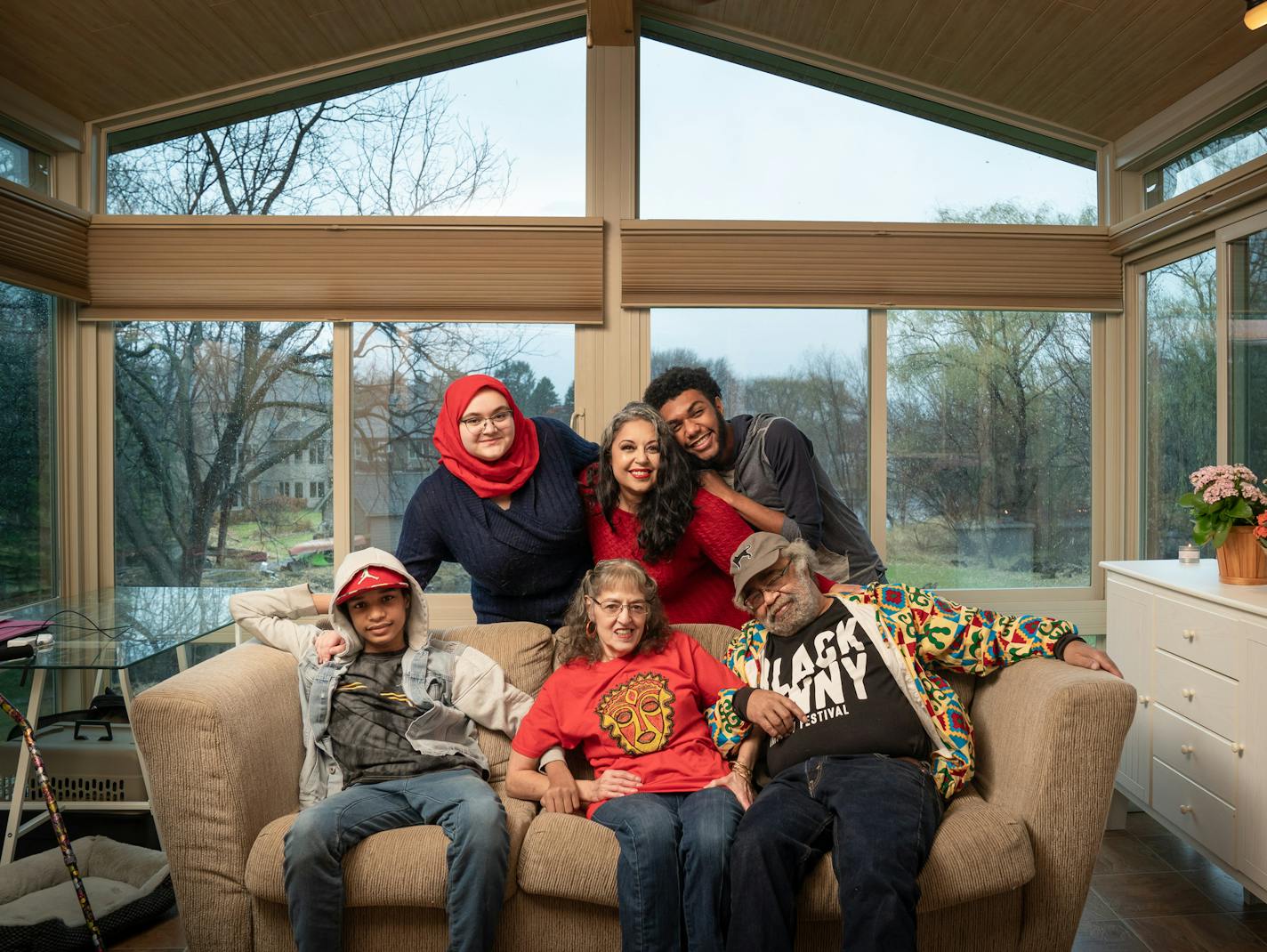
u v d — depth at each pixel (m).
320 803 1.86
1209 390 3.04
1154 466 3.38
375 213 3.46
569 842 1.81
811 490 2.53
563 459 2.46
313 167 3.45
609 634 2.10
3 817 2.87
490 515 2.35
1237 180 2.68
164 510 3.44
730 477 2.57
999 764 1.98
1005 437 3.49
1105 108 3.20
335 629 2.18
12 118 3.04
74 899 2.19
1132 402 3.45
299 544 3.42
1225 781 2.22
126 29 2.87
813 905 1.72
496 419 2.31
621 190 3.38
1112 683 1.84
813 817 1.78
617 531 2.35
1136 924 2.22
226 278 3.30
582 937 1.81
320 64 3.36
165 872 2.31
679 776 1.98
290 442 3.42
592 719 2.05
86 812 2.86
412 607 2.23
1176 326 3.21
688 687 2.09
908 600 2.12
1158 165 3.31
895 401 3.46
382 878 1.76
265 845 1.83
